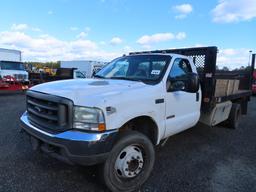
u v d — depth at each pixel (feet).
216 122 17.38
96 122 8.31
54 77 62.28
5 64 50.88
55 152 8.96
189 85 11.64
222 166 12.60
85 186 9.95
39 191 9.46
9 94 45.85
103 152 8.45
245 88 25.02
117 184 9.27
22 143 14.88
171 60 12.51
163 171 11.75
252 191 10.10
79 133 8.31
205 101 15.46
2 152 13.32
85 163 8.29
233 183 10.74
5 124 19.74
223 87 17.57
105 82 11.11
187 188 10.16
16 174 10.77
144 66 13.04
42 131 9.22
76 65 98.17
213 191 9.99
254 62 25.26
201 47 15.70
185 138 17.67
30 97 10.57
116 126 8.78
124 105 9.16
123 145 9.16
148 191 9.83
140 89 10.31
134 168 9.75
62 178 10.56
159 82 11.49
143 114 10.05
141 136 9.79
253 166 12.73
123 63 14.24
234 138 18.16
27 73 52.65
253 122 24.84
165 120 11.62
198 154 14.32
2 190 9.39
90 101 8.46
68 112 8.48
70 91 9.04
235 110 20.74
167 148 15.25
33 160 12.33
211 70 15.08
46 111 9.36
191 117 13.88
